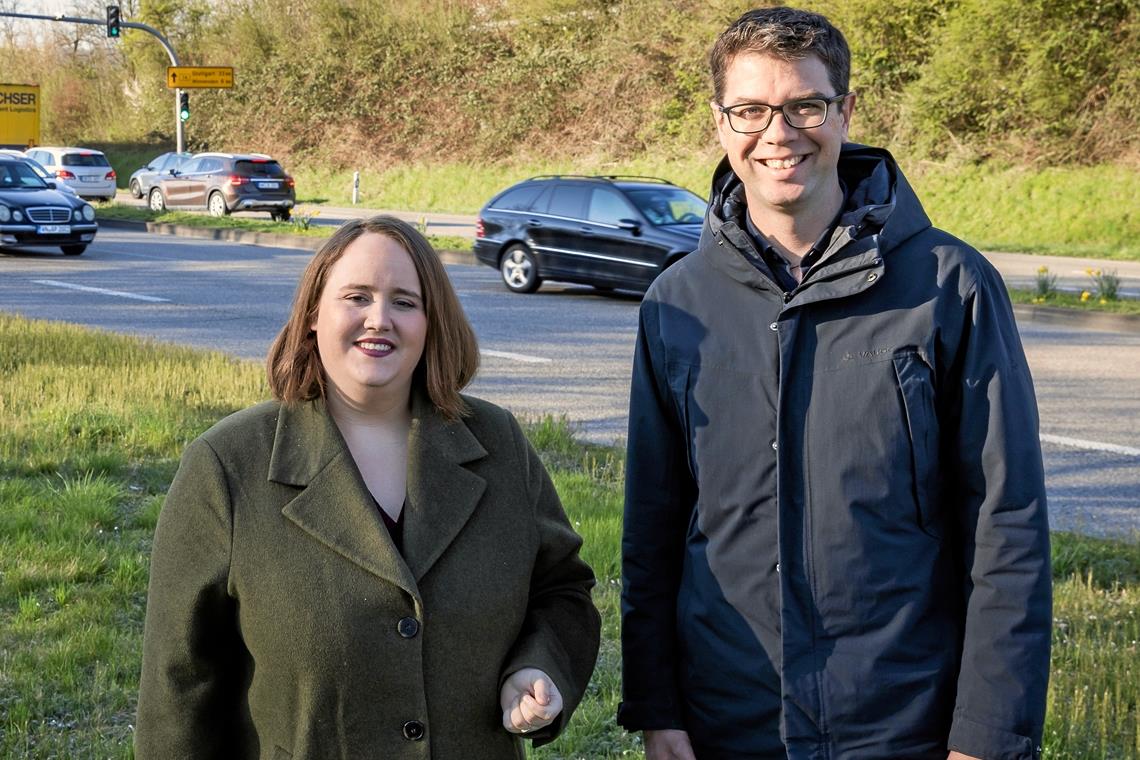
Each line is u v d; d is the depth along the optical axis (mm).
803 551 2225
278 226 26547
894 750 2188
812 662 2213
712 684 2314
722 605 2295
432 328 2289
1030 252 23469
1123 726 3945
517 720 2174
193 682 2168
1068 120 27203
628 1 37625
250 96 47438
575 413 8977
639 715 2406
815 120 2273
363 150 43094
